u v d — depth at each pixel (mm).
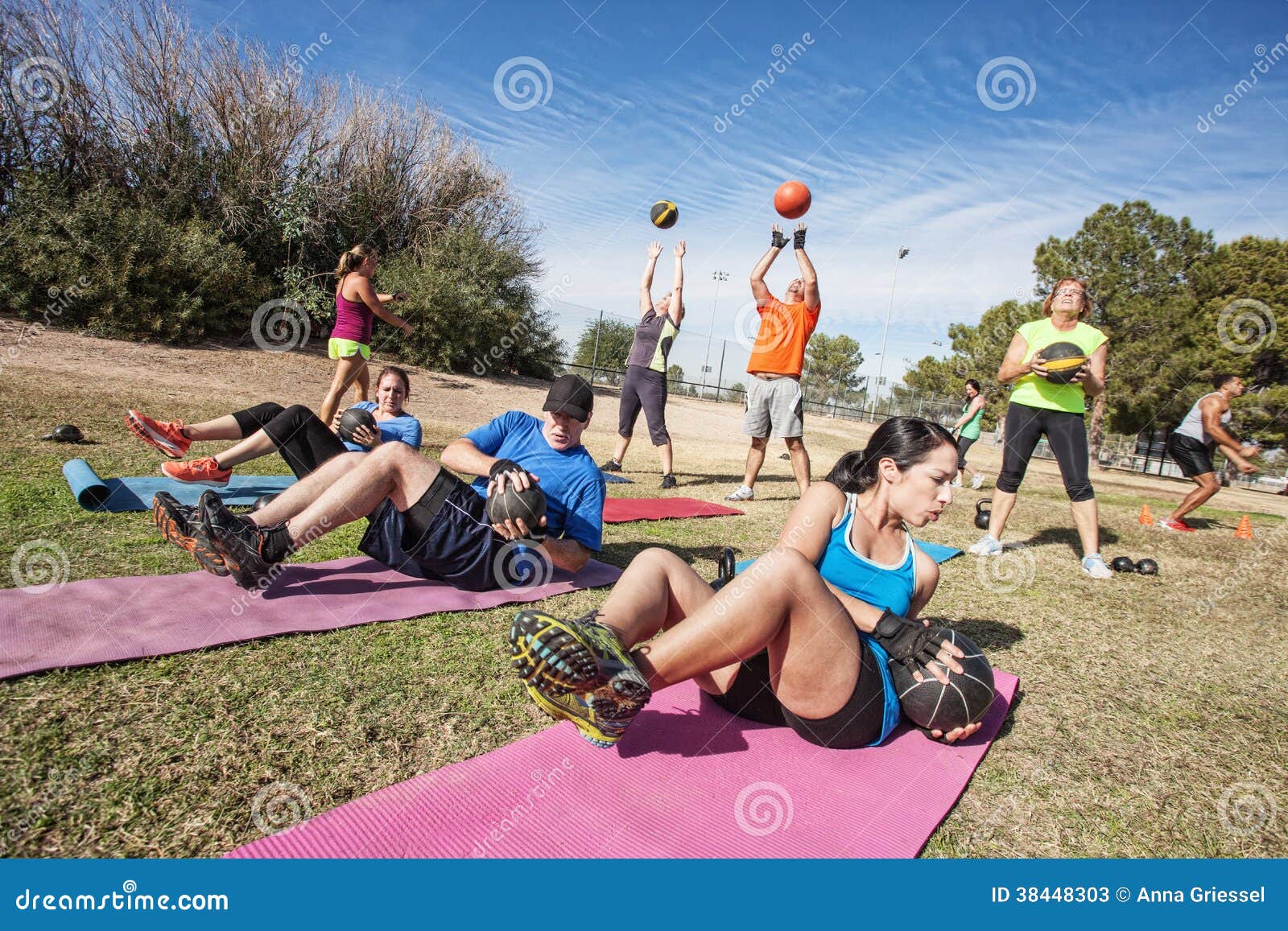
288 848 1634
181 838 1642
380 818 1755
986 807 2111
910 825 1920
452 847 1698
